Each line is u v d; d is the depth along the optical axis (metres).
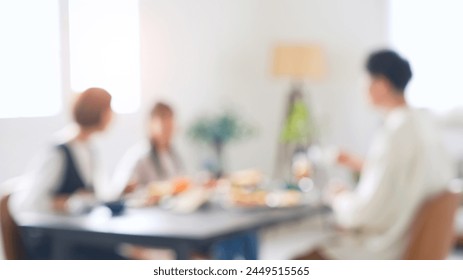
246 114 6.33
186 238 2.17
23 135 4.14
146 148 3.59
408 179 2.46
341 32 6.30
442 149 2.59
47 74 4.38
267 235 5.46
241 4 6.25
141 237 2.24
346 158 2.95
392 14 6.16
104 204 2.67
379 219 2.50
